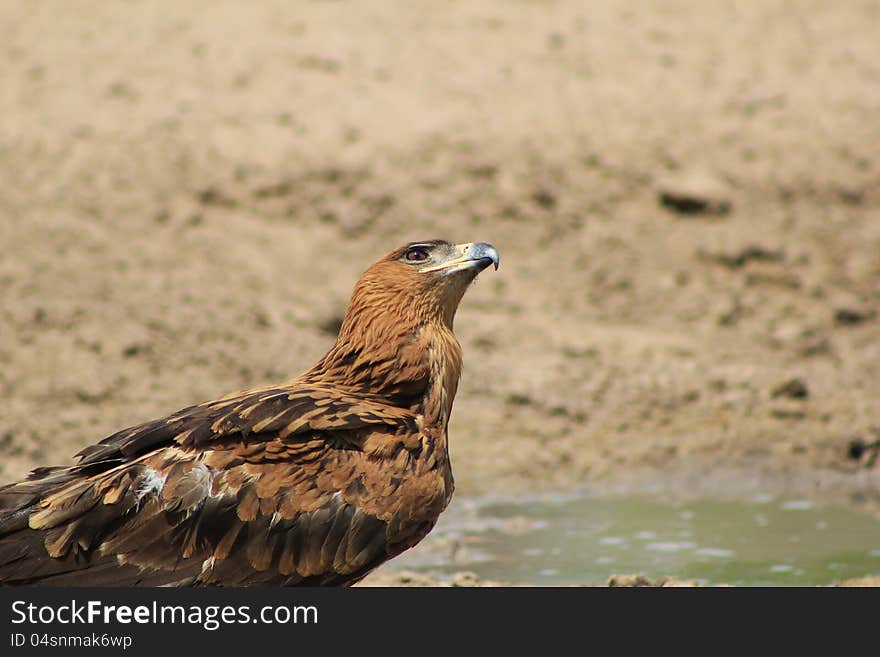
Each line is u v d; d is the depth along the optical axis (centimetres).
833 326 1738
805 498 1203
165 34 2312
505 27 2395
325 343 1548
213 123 2045
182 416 659
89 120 2033
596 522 1117
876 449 1327
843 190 1997
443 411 735
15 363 1372
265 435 652
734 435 1366
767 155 2059
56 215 1783
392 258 749
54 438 1238
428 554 1016
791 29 2475
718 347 1662
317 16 2389
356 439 671
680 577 946
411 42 2319
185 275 1678
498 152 2014
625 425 1400
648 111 2147
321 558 654
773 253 1859
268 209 1894
